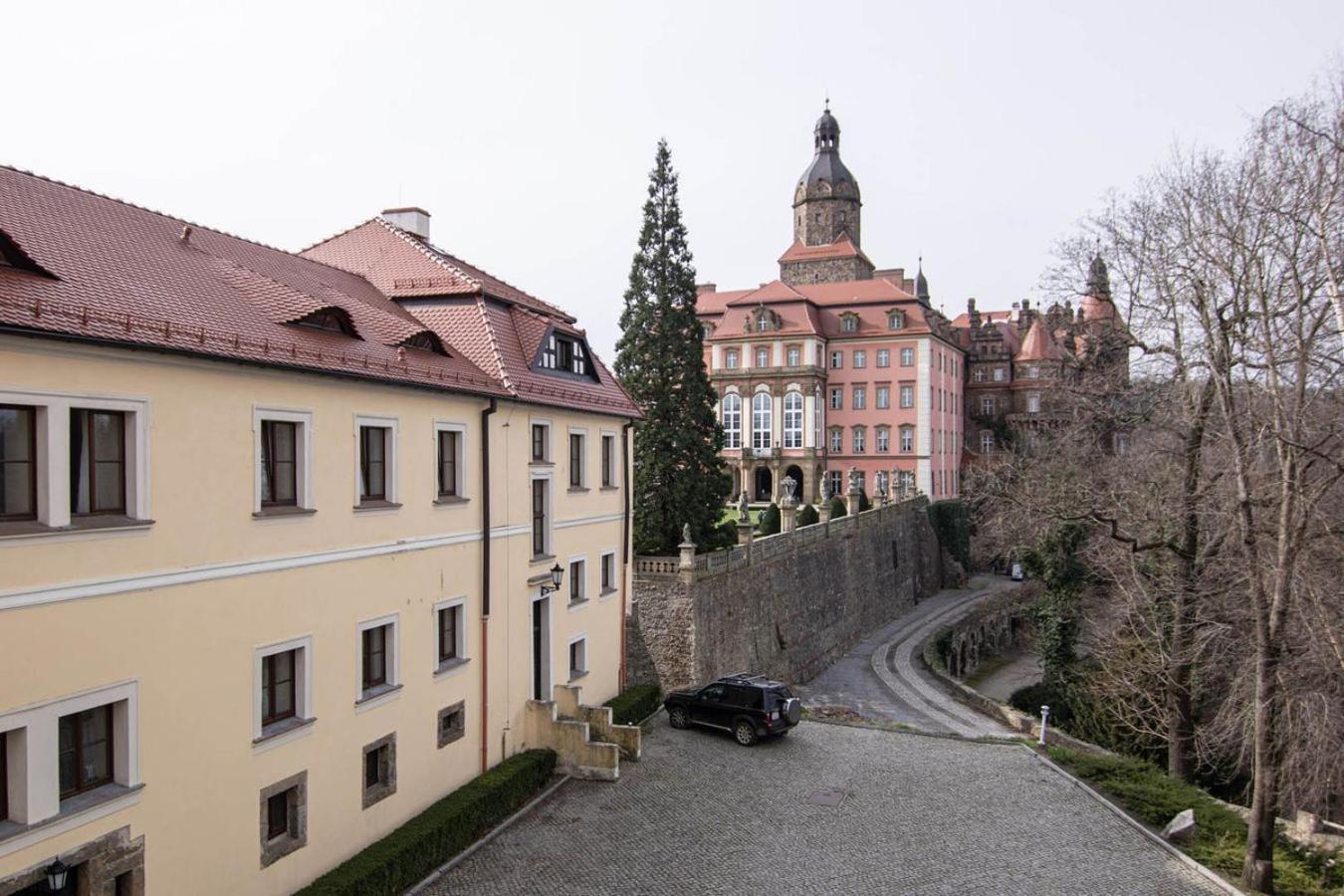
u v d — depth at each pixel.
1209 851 16.95
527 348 22.06
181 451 11.70
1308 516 17.56
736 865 15.94
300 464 14.02
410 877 15.05
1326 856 18.09
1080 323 33.66
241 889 12.60
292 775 13.60
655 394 35.38
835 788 20.02
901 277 94.56
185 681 11.73
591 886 15.05
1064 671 39.34
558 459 22.77
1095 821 18.25
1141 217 23.48
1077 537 38.81
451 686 17.94
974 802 19.22
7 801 9.76
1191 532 23.52
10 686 9.50
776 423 73.50
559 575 21.92
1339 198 17.45
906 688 38.06
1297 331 17.61
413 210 25.91
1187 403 22.94
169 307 12.34
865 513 52.66
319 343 14.66
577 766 20.56
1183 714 24.31
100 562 10.52
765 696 23.14
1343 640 18.55
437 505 17.47
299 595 13.82
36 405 9.84
